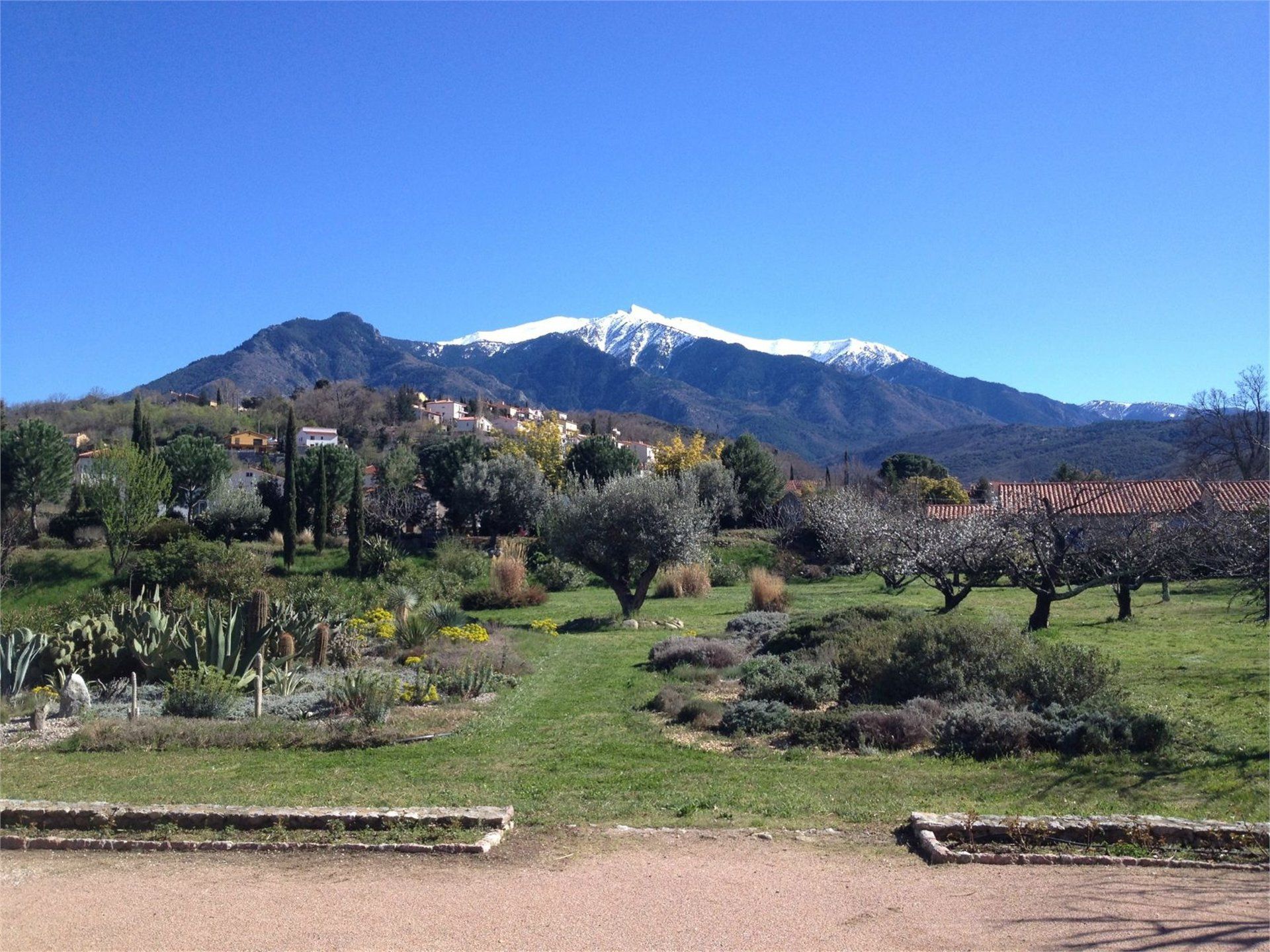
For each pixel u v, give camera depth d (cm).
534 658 1827
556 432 6912
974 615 2283
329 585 2827
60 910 573
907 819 767
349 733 1132
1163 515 2292
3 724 1265
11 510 4666
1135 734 1027
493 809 756
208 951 511
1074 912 562
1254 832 682
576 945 517
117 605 1966
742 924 548
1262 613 1781
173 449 5144
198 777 953
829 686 1311
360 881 620
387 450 8931
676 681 1520
